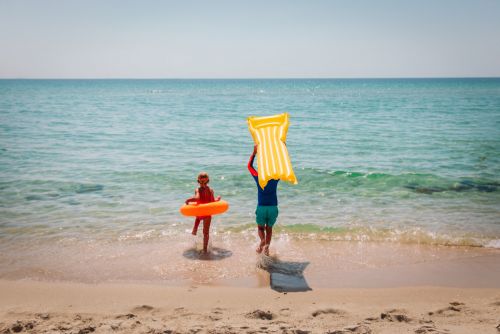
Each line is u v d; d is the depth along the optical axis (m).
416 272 5.51
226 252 6.26
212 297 4.68
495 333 3.66
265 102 53.59
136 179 11.16
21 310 4.25
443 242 6.75
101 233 7.11
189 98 66.38
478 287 5.02
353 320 4.01
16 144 17.16
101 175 11.59
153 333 3.67
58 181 10.84
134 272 5.48
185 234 7.11
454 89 103.06
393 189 10.38
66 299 4.59
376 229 7.39
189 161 13.72
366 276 5.38
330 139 19.03
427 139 18.75
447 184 10.81
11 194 9.60
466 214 8.34
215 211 6.20
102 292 4.80
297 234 7.13
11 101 52.91
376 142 18.08
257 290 4.90
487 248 6.48
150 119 29.44
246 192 10.01
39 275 5.35
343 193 10.04
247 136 20.08
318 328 3.79
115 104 48.75
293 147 16.92
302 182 11.07
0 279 5.20
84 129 22.72
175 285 5.06
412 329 3.77
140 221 7.80
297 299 4.62
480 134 20.14
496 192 10.09
